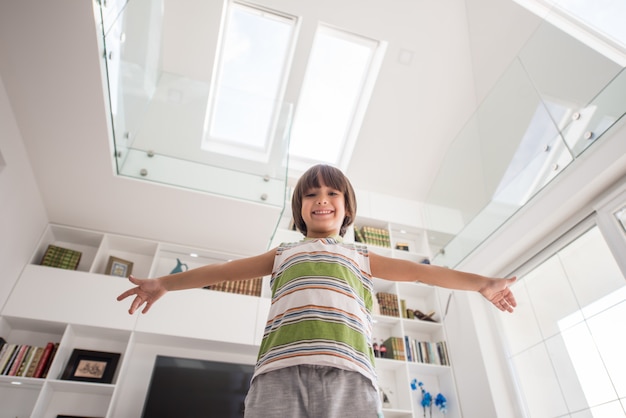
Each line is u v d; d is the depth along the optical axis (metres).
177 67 4.02
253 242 3.55
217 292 3.46
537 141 2.50
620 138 2.33
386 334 4.05
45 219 3.33
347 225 1.19
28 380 2.77
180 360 3.20
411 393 3.62
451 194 3.35
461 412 3.57
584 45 2.23
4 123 2.46
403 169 4.86
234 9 4.11
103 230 3.51
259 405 0.65
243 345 3.28
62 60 2.24
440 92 4.49
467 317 3.76
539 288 3.08
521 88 2.72
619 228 2.41
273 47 4.39
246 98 3.59
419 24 4.21
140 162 2.95
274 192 3.11
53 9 2.01
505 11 3.85
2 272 2.87
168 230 3.45
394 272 0.99
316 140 4.98
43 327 3.09
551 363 2.92
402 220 4.73
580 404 2.65
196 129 3.25
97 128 2.60
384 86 4.45
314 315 0.74
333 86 4.78
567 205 2.67
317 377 0.66
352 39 4.33
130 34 2.62
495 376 3.36
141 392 3.10
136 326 3.12
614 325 2.48
